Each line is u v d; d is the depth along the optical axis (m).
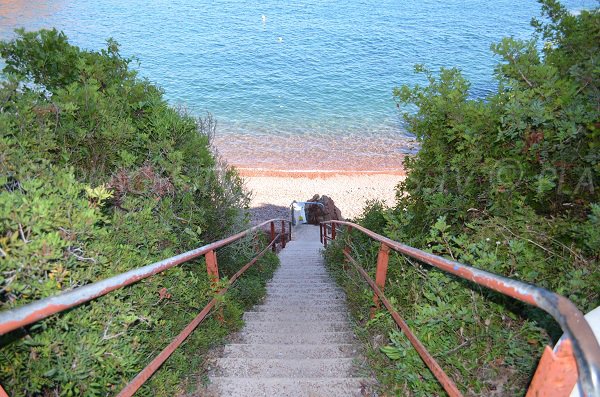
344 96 37.44
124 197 4.97
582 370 1.24
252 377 4.15
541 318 2.94
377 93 38.03
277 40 55.84
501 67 4.58
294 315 6.24
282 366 4.35
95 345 2.71
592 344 1.29
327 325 5.67
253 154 27.28
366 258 6.90
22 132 4.31
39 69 6.11
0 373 2.36
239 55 49.50
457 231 5.03
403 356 3.63
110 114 5.43
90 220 3.00
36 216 2.59
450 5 74.31
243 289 7.21
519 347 3.11
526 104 4.17
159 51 50.22
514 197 4.30
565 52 4.59
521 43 4.45
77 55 6.23
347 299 6.77
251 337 5.29
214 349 4.82
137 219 4.33
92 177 5.04
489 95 4.81
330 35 57.88
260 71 44.25
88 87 5.38
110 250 3.32
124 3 75.69
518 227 3.98
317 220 20.73
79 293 2.16
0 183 3.05
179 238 5.83
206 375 4.15
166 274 4.21
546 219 3.91
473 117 4.70
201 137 6.96
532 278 3.38
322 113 33.88
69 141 5.15
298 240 18.61
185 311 4.59
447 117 5.18
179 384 3.93
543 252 3.78
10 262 2.38
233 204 8.77
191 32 59.00
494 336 3.22
